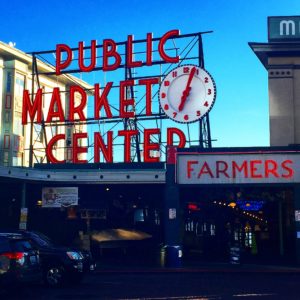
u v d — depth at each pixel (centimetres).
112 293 1552
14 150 5150
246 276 2147
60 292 1563
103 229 3244
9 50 5122
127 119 3725
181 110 3494
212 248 3297
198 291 1614
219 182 2695
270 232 3291
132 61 3791
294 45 3042
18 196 3250
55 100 3825
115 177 2866
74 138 3691
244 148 2703
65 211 3344
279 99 3067
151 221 3503
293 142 3012
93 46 3919
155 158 3400
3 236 1377
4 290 1506
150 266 2503
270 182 2662
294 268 2412
